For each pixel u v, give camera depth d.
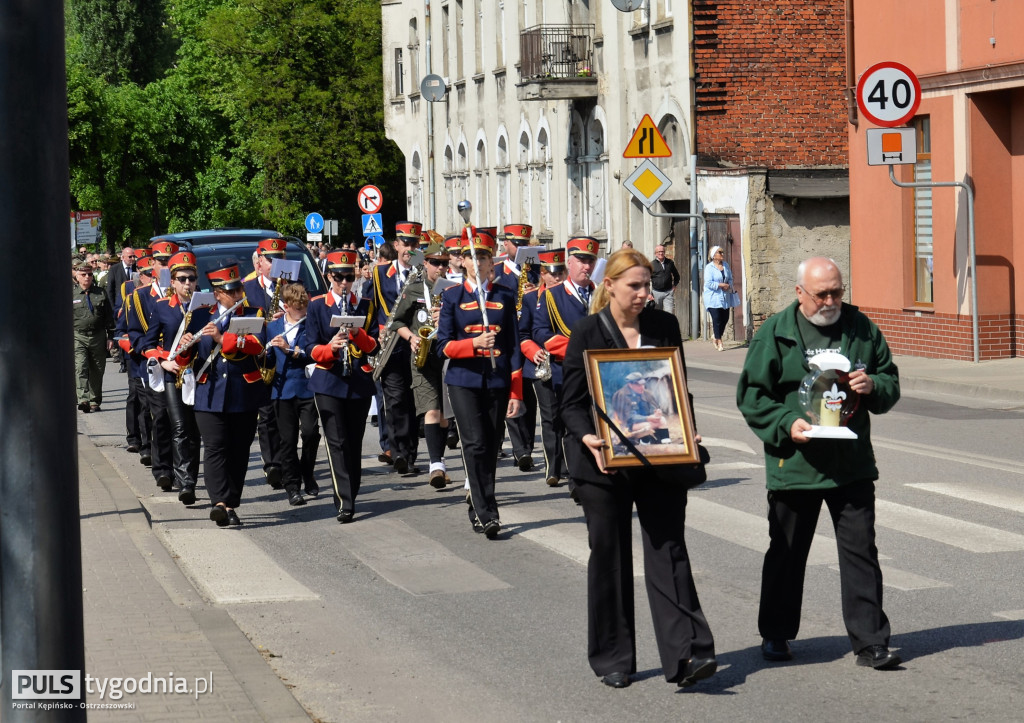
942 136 21.19
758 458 13.49
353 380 11.23
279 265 12.34
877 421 15.65
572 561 9.42
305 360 12.12
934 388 18.47
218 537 10.62
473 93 43.56
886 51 22.62
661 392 6.27
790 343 6.56
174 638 7.20
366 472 14.12
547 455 12.53
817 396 6.41
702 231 28.34
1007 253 20.59
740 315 27.28
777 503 6.70
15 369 4.10
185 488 12.07
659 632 6.28
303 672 6.97
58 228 4.13
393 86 53.12
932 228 21.59
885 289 22.95
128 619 7.61
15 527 4.12
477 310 10.35
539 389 12.49
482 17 42.56
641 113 31.53
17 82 4.07
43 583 4.13
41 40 4.09
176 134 63.09
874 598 6.59
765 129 29.36
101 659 6.77
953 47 20.94
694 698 6.27
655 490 6.32
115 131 60.81
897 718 5.88
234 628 7.62
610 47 32.97
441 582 8.91
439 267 13.03
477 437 10.28
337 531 10.79
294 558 9.80
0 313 4.10
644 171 24.77
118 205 61.09
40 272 4.10
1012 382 17.94
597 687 6.52
